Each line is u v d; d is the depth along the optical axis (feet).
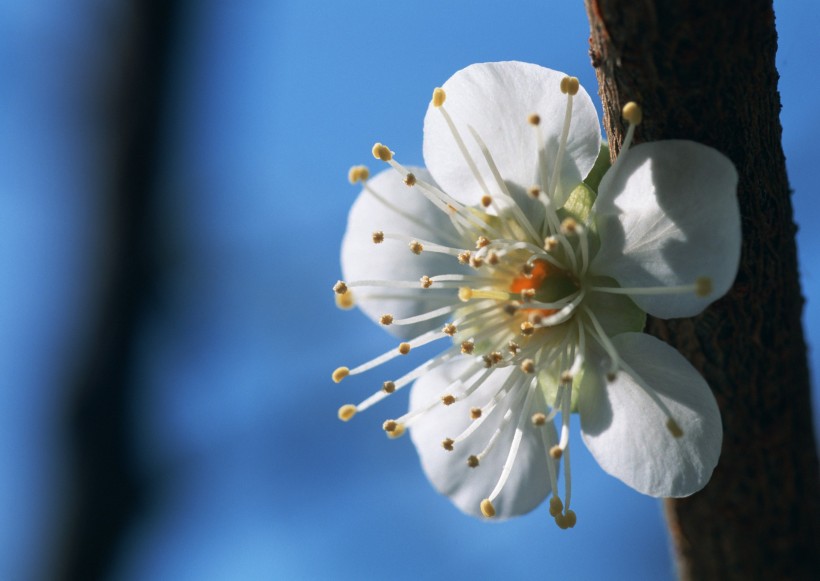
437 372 0.55
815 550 0.55
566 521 0.52
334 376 0.54
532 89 0.52
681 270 0.50
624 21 0.49
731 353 0.52
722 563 0.55
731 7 0.49
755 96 0.50
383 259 0.55
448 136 0.53
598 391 0.52
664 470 0.51
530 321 0.53
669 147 0.50
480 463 0.54
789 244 0.52
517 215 0.53
